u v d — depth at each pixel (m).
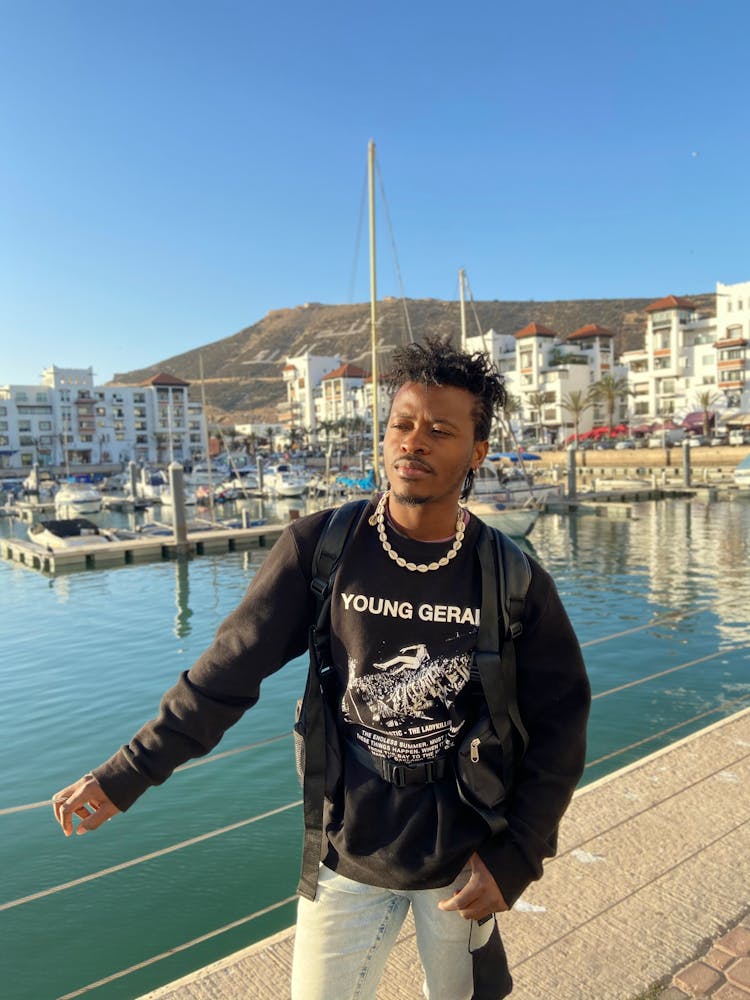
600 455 65.69
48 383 111.38
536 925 2.71
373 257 24.12
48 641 14.64
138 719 9.67
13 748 8.76
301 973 1.55
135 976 4.46
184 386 120.75
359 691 1.45
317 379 135.38
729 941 2.60
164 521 46.56
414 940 2.66
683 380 79.12
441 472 1.37
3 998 4.29
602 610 15.10
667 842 3.24
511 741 1.50
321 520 1.52
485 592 1.42
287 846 5.98
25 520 52.78
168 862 5.77
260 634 1.47
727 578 18.19
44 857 5.99
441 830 1.41
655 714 8.72
